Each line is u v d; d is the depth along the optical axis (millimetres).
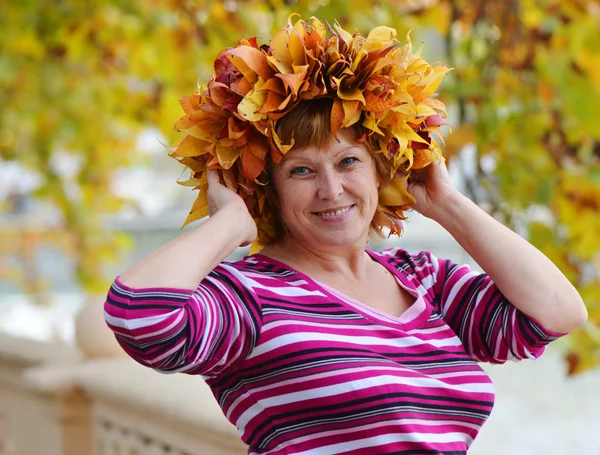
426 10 3754
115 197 6695
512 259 1822
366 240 1836
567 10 3635
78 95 5031
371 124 1694
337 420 1611
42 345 3631
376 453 1615
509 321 1829
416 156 1856
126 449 3012
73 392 3160
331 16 3322
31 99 5453
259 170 1710
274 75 1657
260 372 1634
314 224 1758
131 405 2801
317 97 1687
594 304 3688
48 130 5840
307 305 1685
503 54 3705
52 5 4512
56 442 3232
